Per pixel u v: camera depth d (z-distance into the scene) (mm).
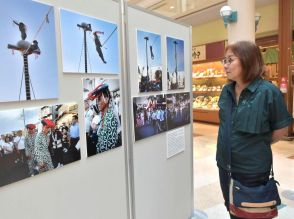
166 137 2133
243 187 1639
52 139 1237
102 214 1560
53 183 1269
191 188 2539
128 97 1714
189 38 2387
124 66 1672
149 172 1960
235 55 1618
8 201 1090
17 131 1090
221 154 1758
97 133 1486
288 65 6125
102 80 1505
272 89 1606
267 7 7484
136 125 1792
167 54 2082
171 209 2244
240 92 1673
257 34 7781
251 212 1615
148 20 1868
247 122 1599
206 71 9383
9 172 1071
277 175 3809
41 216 1226
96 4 1448
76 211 1396
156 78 1965
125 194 1729
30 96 1128
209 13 8227
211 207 2869
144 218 1923
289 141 5879
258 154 1640
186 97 2379
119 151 1665
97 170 1510
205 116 9094
